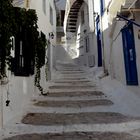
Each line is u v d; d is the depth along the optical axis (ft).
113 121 18.48
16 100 21.11
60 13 83.10
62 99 27.48
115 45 31.71
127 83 26.37
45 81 36.04
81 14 61.87
